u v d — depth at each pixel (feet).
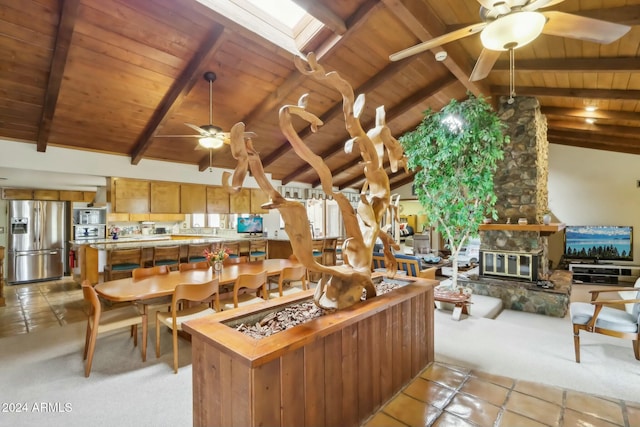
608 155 22.31
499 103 17.30
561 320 13.11
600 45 10.20
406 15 9.97
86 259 17.10
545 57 11.83
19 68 10.41
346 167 25.13
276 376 4.66
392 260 8.69
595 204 22.65
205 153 18.79
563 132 21.85
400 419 6.23
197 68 11.48
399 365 7.33
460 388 7.38
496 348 9.74
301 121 17.66
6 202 20.33
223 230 28.63
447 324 11.85
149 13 9.64
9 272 19.66
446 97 18.62
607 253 21.63
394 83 15.74
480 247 17.10
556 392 7.20
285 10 11.10
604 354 9.37
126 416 6.64
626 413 6.40
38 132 13.51
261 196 24.16
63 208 22.03
